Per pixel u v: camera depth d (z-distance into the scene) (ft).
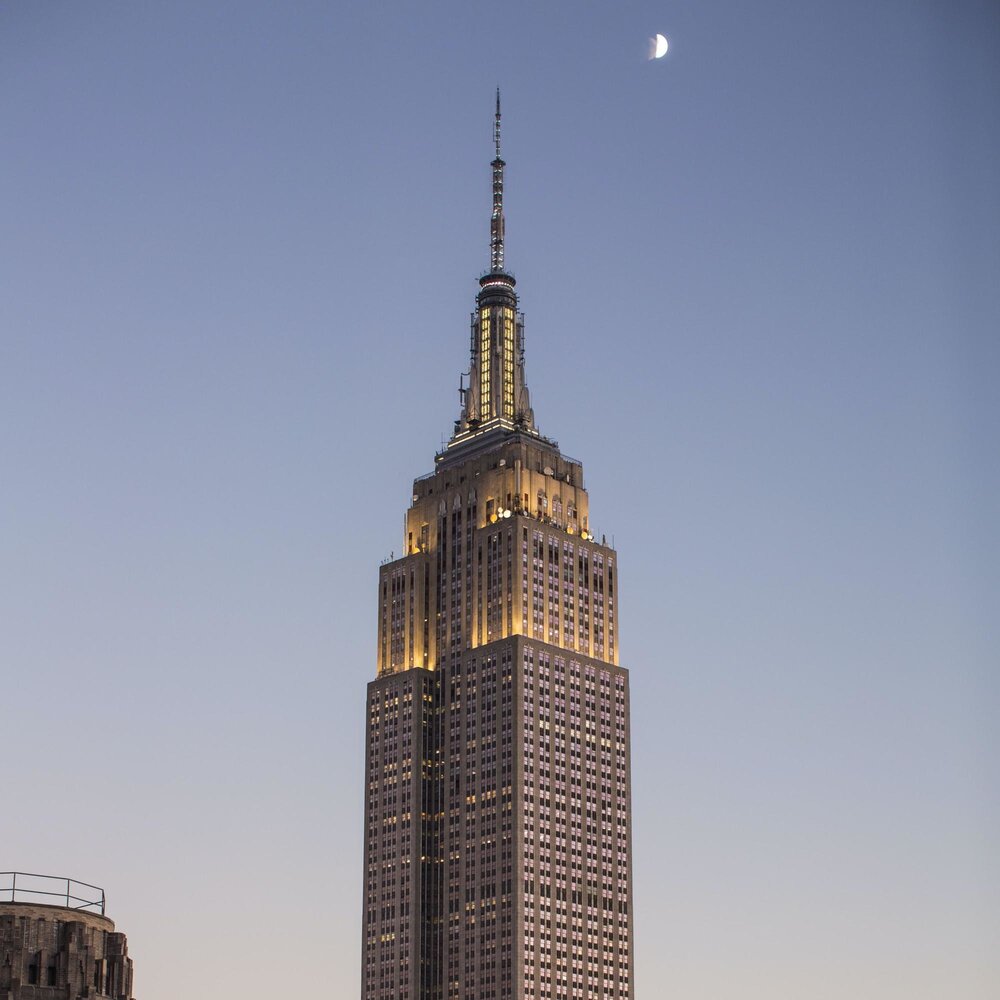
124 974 443.32
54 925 426.92
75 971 423.23
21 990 414.00
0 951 415.85
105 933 440.45
